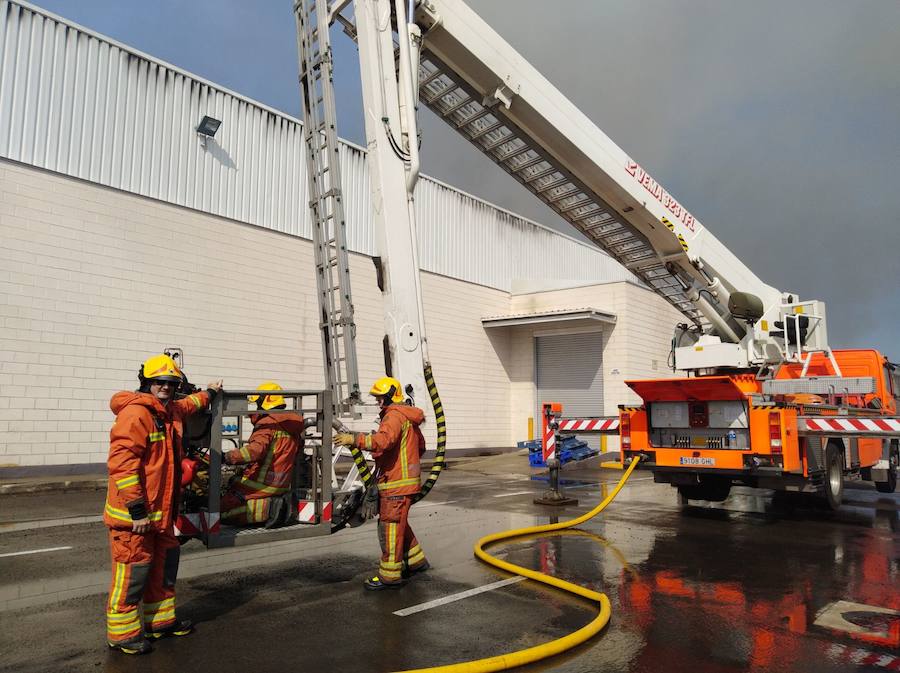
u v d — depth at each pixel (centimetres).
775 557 627
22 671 347
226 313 1456
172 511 400
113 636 371
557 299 2212
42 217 1195
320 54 584
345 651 378
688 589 515
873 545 685
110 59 1315
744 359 936
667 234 966
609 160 889
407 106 643
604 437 2039
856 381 823
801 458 826
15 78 1180
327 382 578
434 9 739
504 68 804
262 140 1571
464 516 875
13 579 539
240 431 621
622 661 367
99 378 1247
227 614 447
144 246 1331
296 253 1611
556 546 677
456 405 2067
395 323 595
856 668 359
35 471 1158
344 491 530
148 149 1355
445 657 369
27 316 1167
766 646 392
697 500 991
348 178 1756
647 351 2148
